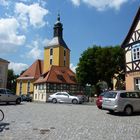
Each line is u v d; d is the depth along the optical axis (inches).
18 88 3129.9
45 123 498.3
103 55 1953.7
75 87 2620.6
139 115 684.1
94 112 746.2
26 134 381.4
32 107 948.0
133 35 1134.4
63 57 3312.0
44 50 3368.6
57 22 3385.8
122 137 366.0
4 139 343.6
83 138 356.5
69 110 813.9
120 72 2014.0
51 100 1533.0
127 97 692.7
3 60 2240.4
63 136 368.8
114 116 647.1
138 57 1088.2
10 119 554.9
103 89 2062.0
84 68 2034.9
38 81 2593.5
